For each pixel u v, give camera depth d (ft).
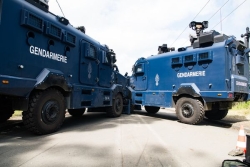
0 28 13.17
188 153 12.15
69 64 19.93
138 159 10.71
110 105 28.14
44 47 16.72
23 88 14.16
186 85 25.94
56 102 17.21
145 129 19.86
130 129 19.61
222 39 23.56
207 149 13.16
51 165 9.46
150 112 38.96
